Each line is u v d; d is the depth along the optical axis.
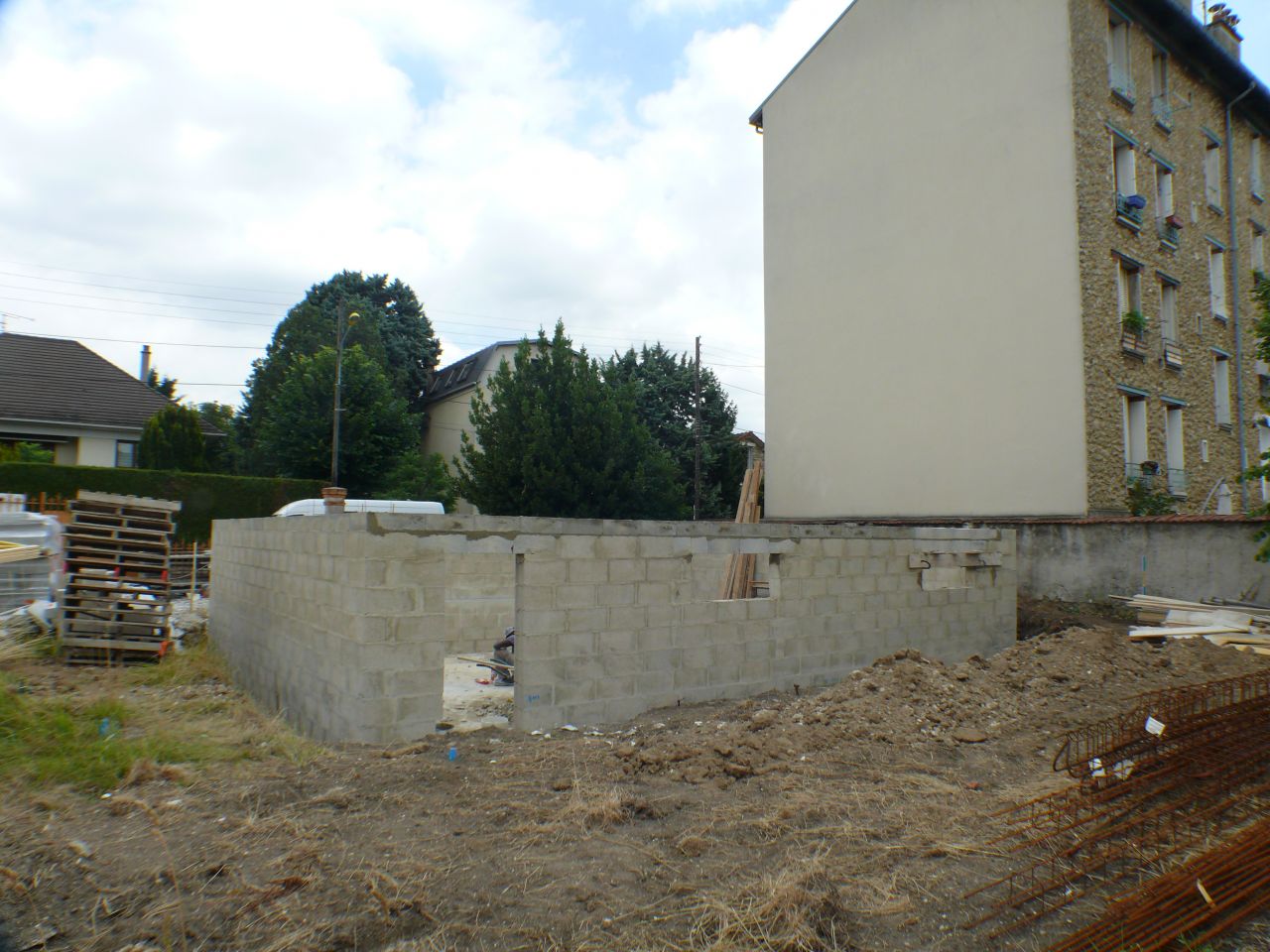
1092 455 14.98
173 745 5.84
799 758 6.08
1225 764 5.46
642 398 32.66
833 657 9.62
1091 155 15.73
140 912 3.56
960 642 11.15
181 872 3.92
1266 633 10.59
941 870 4.18
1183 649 9.39
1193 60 19.08
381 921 3.55
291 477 30.38
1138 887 3.90
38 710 6.15
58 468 21.14
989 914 3.71
